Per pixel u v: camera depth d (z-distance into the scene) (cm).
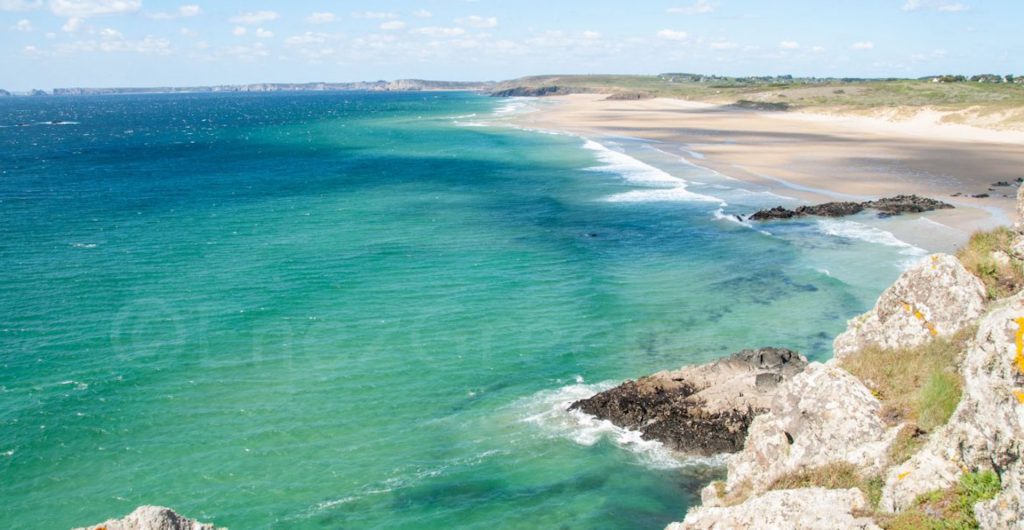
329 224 5712
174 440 2523
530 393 2856
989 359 1241
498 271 4391
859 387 1627
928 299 1836
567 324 3534
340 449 2478
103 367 3067
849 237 4934
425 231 5438
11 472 2323
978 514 1177
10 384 2900
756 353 2802
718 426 2478
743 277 4184
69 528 2088
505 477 2316
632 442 2484
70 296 3947
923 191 6344
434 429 2602
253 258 4694
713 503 1741
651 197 6575
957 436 1297
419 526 2086
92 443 2495
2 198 6919
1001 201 5784
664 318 3584
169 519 1376
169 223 5775
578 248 4894
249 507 2173
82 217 6009
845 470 1468
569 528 2072
